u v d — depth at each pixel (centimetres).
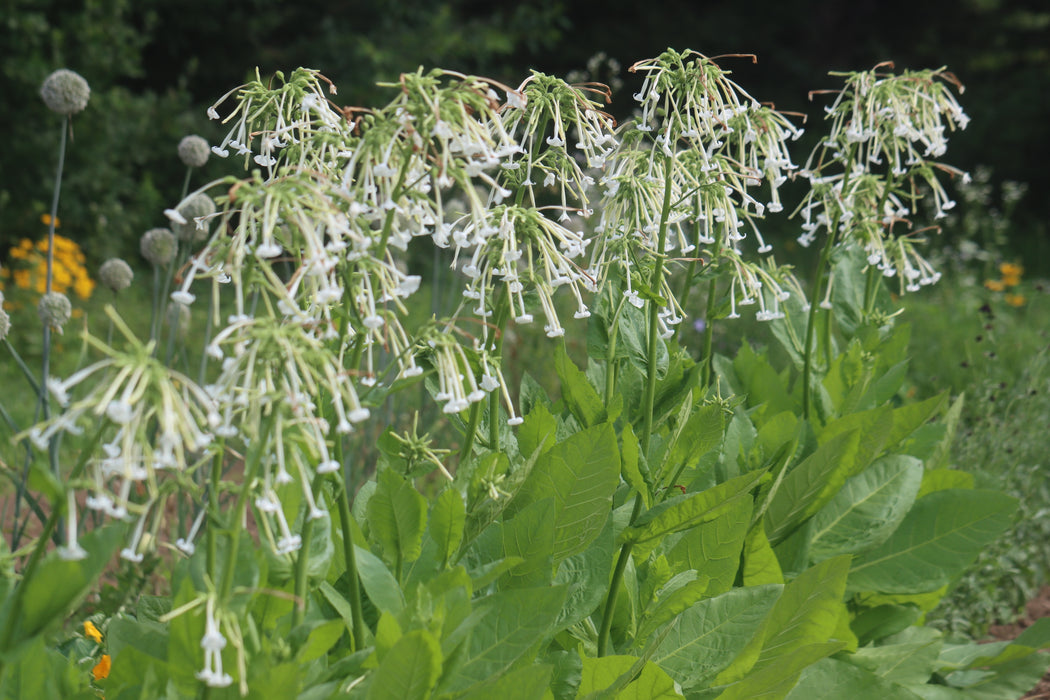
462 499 199
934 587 301
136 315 943
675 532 261
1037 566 491
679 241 287
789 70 1886
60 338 854
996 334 692
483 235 166
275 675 150
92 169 1109
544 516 212
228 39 1467
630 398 284
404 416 523
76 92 299
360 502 245
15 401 693
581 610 229
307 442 147
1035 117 1775
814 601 227
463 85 170
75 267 910
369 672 183
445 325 183
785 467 272
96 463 137
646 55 1802
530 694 177
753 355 353
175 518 439
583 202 224
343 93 1347
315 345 147
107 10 1160
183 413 135
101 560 144
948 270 1087
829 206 326
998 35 1969
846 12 1948
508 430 264
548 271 197
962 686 321
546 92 220
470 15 1638
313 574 184
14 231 1088
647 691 213
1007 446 491
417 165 171
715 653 239
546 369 639
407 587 208
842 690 264
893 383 345
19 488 300
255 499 151
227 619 143
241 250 150
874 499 306
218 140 1262
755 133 275
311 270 150
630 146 255
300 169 162
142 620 205
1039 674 312
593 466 221
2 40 1095
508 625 193
